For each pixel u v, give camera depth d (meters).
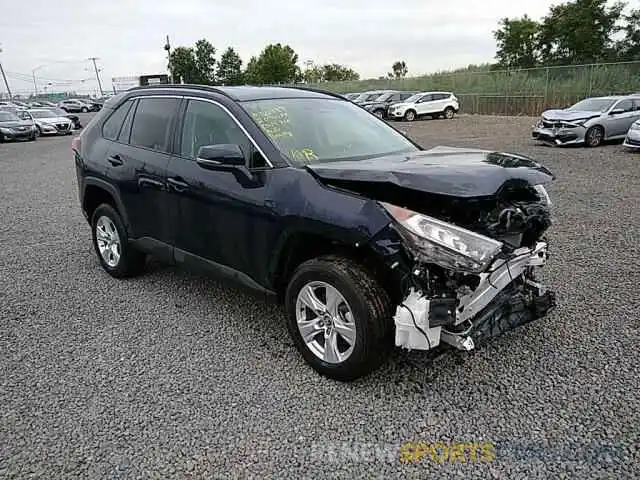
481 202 2.95
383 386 3.14
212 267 3.89
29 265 5.59
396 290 2.94
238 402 3.02
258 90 4.18
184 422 2.84
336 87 47.47
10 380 3.29
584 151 14.42
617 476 2.39
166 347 3.69
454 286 2.92
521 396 3.01
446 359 3.43
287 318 3.43
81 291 4.79
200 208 3.83
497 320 3.16
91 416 2.91
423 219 2.78
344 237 2.93
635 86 26.53
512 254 3.09
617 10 43.69
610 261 5.21
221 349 3.64
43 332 3.96
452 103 31.02
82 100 62.91
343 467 2.50
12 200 9.45
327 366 3.20
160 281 5.00
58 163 15.10
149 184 4.29
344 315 3.11
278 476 2.44
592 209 7.49
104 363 3.48
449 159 3.30
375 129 4.31
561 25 46.03
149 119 4.51
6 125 23.05
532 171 3.03
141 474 2.47
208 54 69.31
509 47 50.78
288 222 3.20
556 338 3.66
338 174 3.07
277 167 3.40
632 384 3.09
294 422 2.83
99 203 5.28
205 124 3.96
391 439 2.68
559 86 29.36
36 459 2.57
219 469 2.49
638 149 14.27
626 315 3.98
